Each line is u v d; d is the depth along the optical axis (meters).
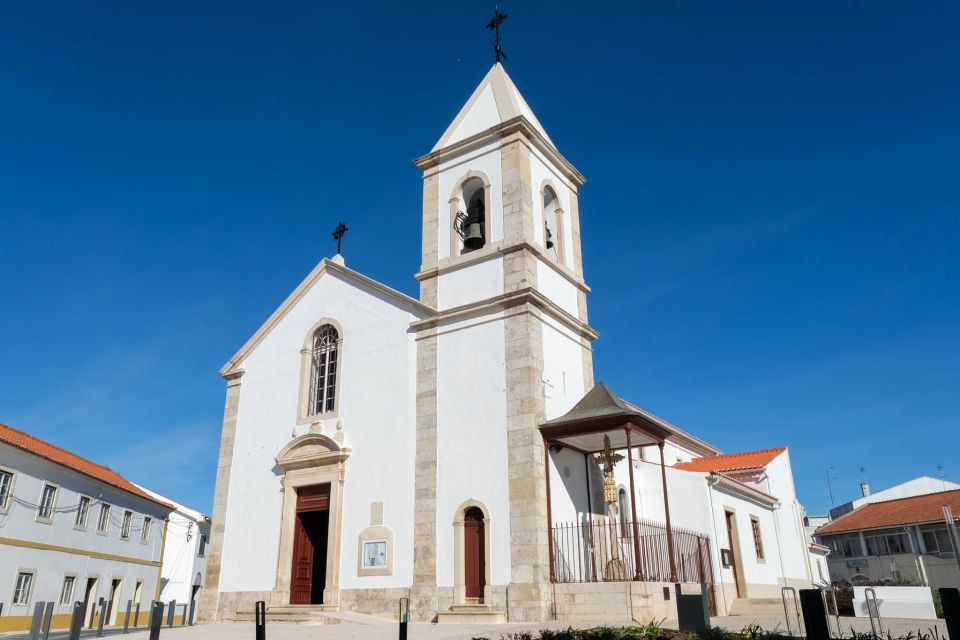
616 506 20.97
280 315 24.30
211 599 21.89
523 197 21.22
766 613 20.61
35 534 29.00
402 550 19.11
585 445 19.72
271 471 22.41
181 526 44.19
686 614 11.85
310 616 18.67
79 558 31.80
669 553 17.94
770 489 28.02
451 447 19.22
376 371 21.42
